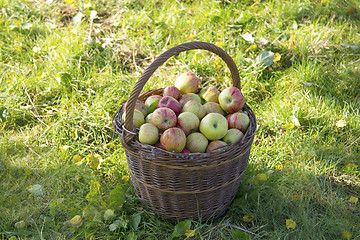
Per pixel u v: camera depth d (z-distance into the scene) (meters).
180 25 4.51
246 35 4.15
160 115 2.21
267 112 3.37
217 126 2.22
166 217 2.35
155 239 2.27
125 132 2.12
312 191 2.57
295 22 4.52
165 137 2.10
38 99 3.57
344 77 3.69
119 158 2.88
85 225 2.29
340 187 2.67
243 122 2.31
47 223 2.36
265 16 4.72
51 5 4.99
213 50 2.26
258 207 2.41
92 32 4.48
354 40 4.27
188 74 2.65
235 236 2.18
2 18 4.61
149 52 4.16
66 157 2.92
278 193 2.50
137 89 1.98
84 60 3.95
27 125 3.31
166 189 2.16
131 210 2.44
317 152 2.94
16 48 4.14
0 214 2.39
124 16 4.74
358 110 3.35
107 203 2.42
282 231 2.29
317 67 3.74
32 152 2.99
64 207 2.48
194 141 2.22
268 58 3.79
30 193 2.60
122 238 2.27
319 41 4.15
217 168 2.09
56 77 3.57
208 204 2.27
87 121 3.23
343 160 2.89
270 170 2.72
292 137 3.07
